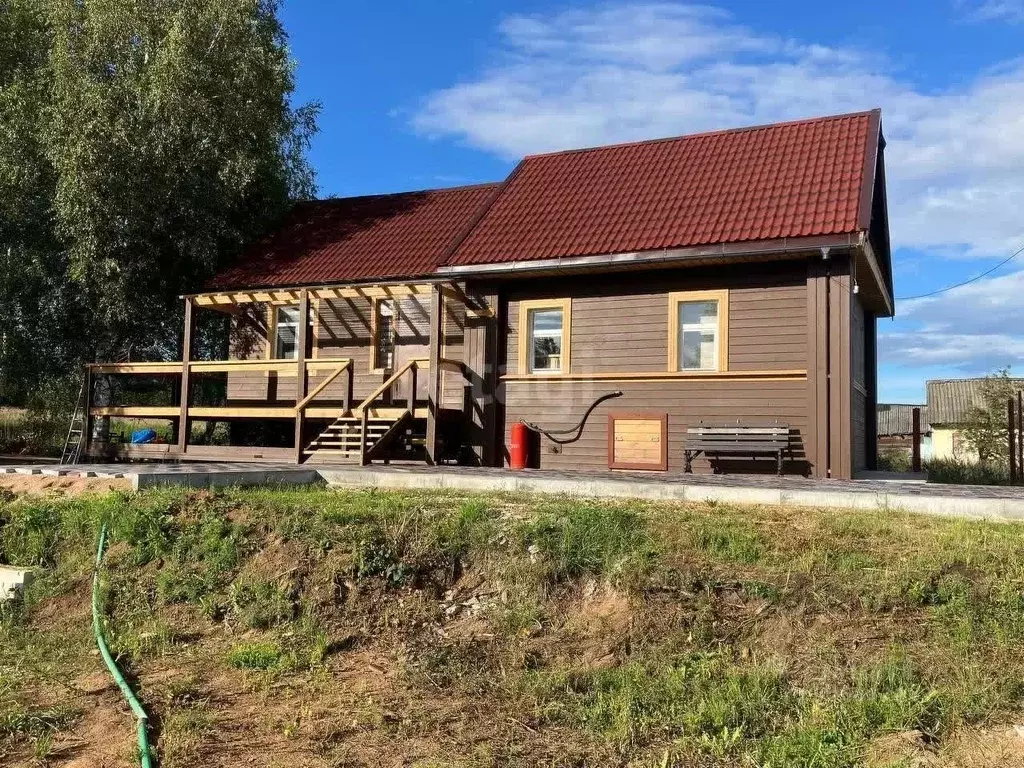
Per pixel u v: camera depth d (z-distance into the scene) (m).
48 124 20.12
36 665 6.89
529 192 17.03
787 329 13.56
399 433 14.91
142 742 5.29
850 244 12.47
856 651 5.88
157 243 20.62
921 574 6.48
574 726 5.52
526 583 7.14
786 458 13.40
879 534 7.39
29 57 22.20
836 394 12.95
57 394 23.22
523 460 15.08
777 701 5.51
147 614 7.75
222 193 20.42
